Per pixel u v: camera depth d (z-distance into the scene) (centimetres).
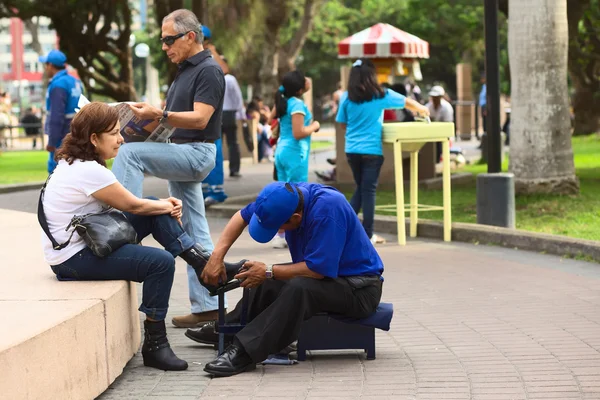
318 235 669
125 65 3491
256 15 3303
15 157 3419
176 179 773
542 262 1106
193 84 764
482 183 1309
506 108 3991
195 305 808
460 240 1277
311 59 8194
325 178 1944
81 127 661
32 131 4428
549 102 1566
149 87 4959
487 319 830
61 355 548
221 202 1644
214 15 3238
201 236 804
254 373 673
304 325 700
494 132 1324
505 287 967
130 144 750
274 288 686
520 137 1584
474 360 701
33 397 514
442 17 4872
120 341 651
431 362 698
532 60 1563
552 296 920
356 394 621
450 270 1062
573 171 1594
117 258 663
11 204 1759
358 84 1225
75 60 3403
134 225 696
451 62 7919
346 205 684
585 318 828
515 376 659
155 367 685
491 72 1318
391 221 1358
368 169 1237
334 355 724
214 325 738
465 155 2944
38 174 2392
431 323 820
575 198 1554
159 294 673
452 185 1972
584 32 3316
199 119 750
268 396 618
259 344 666
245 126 2858
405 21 5081
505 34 5072
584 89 3878
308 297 671
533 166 1578
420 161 1975
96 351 600
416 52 1861
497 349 731
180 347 748
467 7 4850
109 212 669
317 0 4497
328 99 7912
